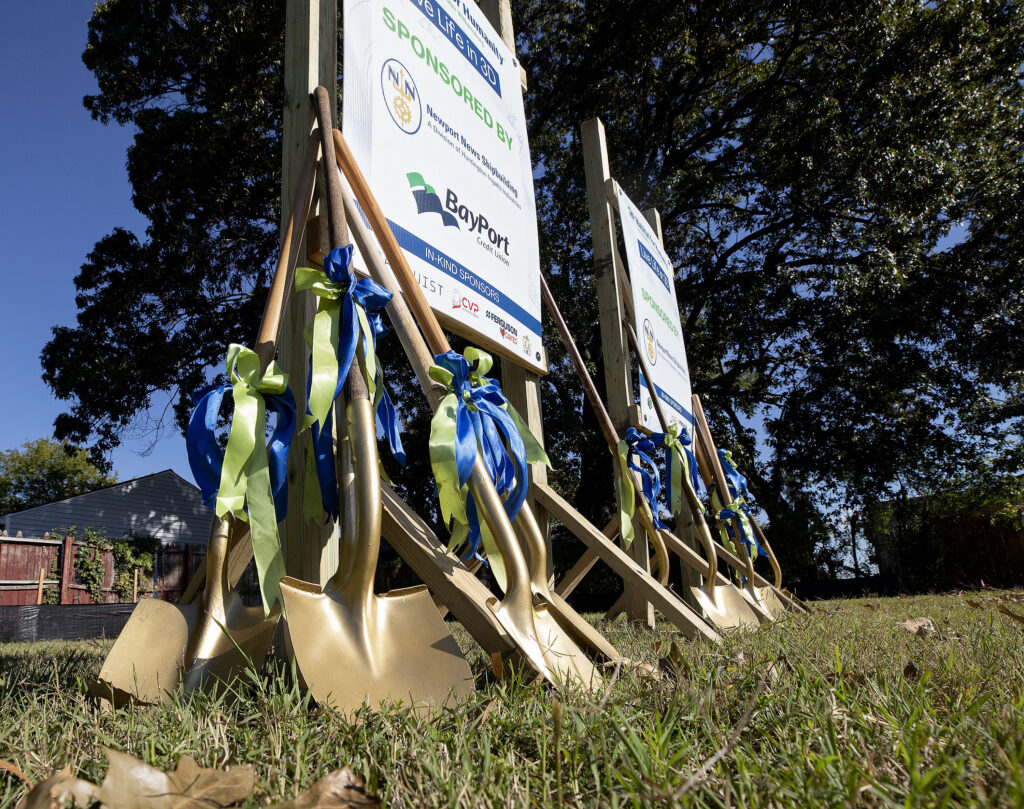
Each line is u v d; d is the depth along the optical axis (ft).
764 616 12.27
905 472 49.34
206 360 50.47
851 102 44.27
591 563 9.96
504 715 3.54
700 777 2.24
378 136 7.08
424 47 8.30
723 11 45.55
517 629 4.84
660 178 50.83
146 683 3.83
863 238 44.09
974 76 45.37
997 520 51.90
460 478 5.06
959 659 5.01
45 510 72.43
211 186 46.98
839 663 4.27
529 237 10.60
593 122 14.87
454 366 5.43
